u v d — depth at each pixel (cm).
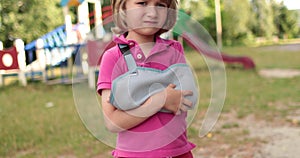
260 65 1445
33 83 1230
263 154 425
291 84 943
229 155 427
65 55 1193
